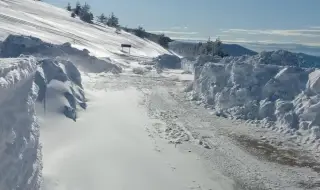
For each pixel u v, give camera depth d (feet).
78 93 58.23
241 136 49.83
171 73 122.62
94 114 54.08
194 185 33.99
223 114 60.44
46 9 294.05
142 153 40.45
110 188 31.22
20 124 20.74
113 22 370.73
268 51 81.76
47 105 47.19
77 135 43.50
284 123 52.44
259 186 34.81
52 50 95.71
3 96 18.89
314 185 35.50
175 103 69.21
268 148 45.34
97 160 36.60
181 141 46.19
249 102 59.72
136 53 230.89
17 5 258.78
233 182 35.35
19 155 19.74
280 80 60.23
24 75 21.57
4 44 92.63
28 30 172.55
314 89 53.72
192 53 315.17
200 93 72.59
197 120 57.31
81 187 30.48
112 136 44.88
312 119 49.80
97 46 199.11
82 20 312.71
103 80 90.53
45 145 38.14
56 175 31.22
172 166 37.96
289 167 39.63
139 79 99.14
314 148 45.09
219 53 223.71
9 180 18.30
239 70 66.13
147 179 34.09
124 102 65.62
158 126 52.24
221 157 41.73
